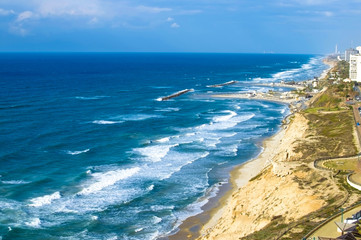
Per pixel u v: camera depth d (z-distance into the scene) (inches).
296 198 2042.3
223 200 2647.6
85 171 3068.4
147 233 2224.4
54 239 2106.3
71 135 4153.5
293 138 3535.9
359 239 1438.2
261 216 2022.6
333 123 3833.7
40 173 2999.5
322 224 1654.8
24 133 4138.8
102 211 2438.5
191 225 2324.1
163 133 4384.8
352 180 2174.0
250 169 3240.7
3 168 3073.3
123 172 3085.6
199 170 3211.1
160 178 2997.0
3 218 2282.2
